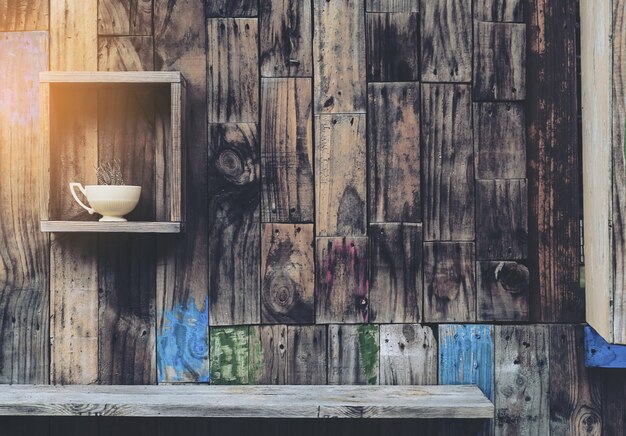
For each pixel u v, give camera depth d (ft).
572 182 6.06
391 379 6.03
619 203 5.12
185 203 5.92
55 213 6.00
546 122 6.06
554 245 6.05
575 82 6.07
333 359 6.03
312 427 6.07
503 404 6.03
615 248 5.11
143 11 6.08
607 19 5.17
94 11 6.09
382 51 6.07
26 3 6.10
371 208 6.05
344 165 6.05
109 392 5.70
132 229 5.59
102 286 6.06
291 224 6.05
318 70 6.07
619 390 6.04
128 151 6.07
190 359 6.03
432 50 6.07
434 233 6.04
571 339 6.06
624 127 5.10
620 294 5.11
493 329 6.05
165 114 6.06
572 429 6.03
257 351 6.04
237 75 6.06
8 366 6.05
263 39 6.07
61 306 6.06
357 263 6.04
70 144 6.06
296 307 6.03
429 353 6.04
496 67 6.07
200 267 6.05
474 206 6.05
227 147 6.05
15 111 6.07
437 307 6.04
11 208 6.07
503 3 6.08
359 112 6.06
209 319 6.03
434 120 6.07
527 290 6.05
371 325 6.04
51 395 5.58
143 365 6.03
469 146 6.06
